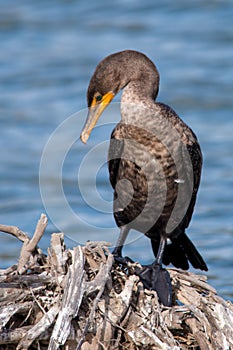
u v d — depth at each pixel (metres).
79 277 7.84
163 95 21.81
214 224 14.48
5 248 13.34
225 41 25.41
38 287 7.93
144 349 7.93
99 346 7.86
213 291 8.73
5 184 17.02
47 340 7.75
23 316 7.88
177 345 8.02
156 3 28.47
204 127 19.70
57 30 27.14
